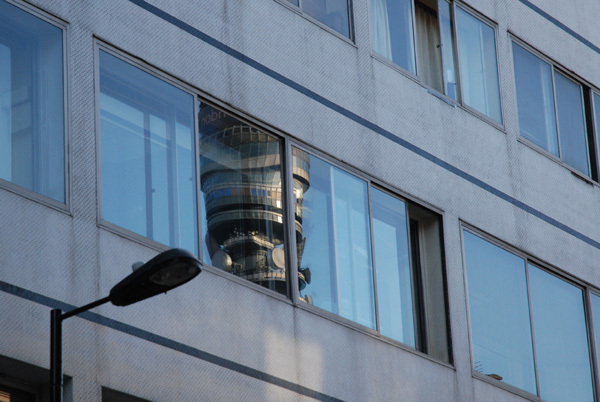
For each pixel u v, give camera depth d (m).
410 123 34.84
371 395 30.77
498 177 37.50
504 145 38.22
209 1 29.69
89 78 26.22
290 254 29.80
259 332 28.22
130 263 25.69
